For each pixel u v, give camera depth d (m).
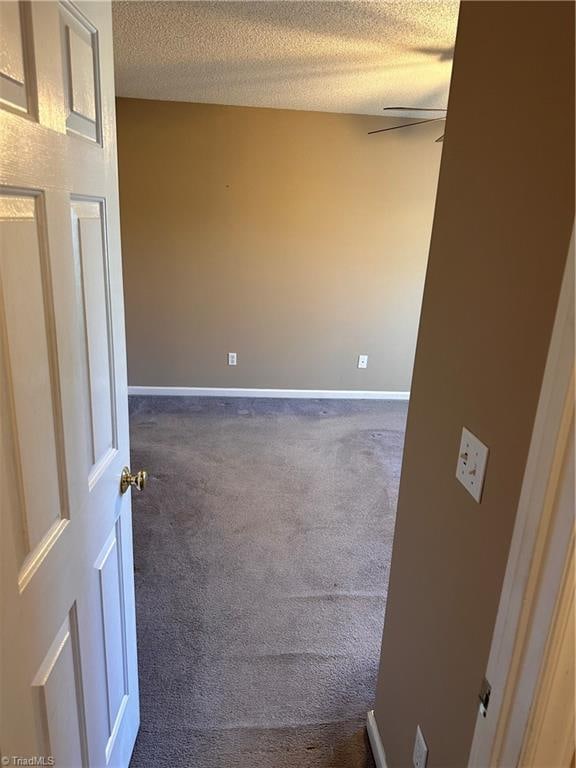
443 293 1.11
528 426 0.78
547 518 0.69
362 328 4.65
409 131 4.18
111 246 1.18
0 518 0.69
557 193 0.70
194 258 4.33
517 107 0.81
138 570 2.44
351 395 4.84
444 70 2.84
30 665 0.81
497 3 0.87
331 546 2.69
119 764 1.43
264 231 4.31
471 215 0.98
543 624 0.71
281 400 4.72
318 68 2.92
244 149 4.11
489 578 0.91
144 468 3.41
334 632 2.12
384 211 4.36
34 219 0.80
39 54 0.78
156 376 4.64
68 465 0.97
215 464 3.51
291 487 3.26
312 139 4.13
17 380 0.76
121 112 3.97
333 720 1.74
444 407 1.11
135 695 1.59
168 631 2.09
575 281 0.63
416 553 1.29
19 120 0.73
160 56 2.79
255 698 1.80
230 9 2.15
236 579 2.41
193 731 1.68
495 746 0.82
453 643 1.07
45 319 0.85
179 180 4.14
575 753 0.75
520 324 0.80
